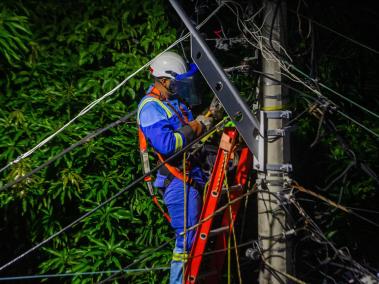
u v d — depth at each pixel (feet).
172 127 21.56
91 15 29.22
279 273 19.97
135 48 27.94
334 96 29.53
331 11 29.78
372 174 22.16
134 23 29.12
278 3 19.27
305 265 28.50
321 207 29.76
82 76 27.61
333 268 28.63
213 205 21.24
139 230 25.96
